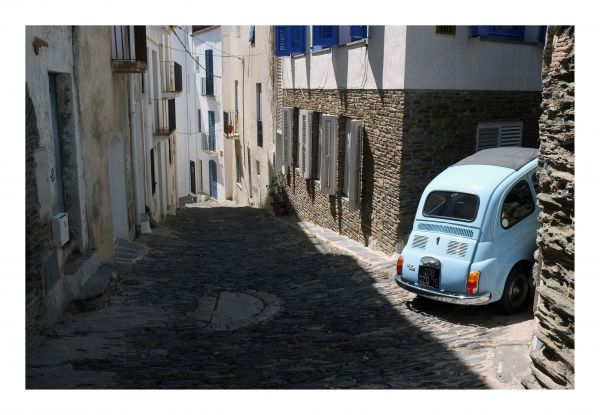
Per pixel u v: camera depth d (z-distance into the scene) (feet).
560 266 16.47
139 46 41.01
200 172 116.98
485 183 26.23
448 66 35.83
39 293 21.65
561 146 16.31
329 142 47.16
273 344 24.00
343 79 44.47
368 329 25.70
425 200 28.04
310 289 32.91
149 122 56.54
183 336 24.80
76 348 21.44
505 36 37.14
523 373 18.57
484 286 24.98
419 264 26.84
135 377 18.92
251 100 79.92
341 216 47.96
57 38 25.38
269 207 71.92
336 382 19.04
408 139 35.70
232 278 36.04
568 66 15.97
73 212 28.48
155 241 47.39
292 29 54.03
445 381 18.79
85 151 29.89
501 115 38.22
